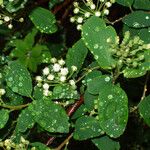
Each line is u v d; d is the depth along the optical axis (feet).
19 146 1.62
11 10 1.91
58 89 1.66
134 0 1.88
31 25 2.40
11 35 2.42
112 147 1.67
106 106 1.51
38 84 1.67
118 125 1.50
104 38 1.57
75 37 2.44
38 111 1.57
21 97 1.75
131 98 2.10
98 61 1.57
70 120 1.72
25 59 2.18
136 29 1.84
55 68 1.68
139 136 2.39
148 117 1.65
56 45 2.40
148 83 2.10
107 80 1.60
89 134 1.64
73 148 2.16
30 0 2.08
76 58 1.73
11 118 1.77
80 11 1.86
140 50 1.60
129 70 1.57
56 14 2.41
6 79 1.66
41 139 1.86
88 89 1.60
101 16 1.84
